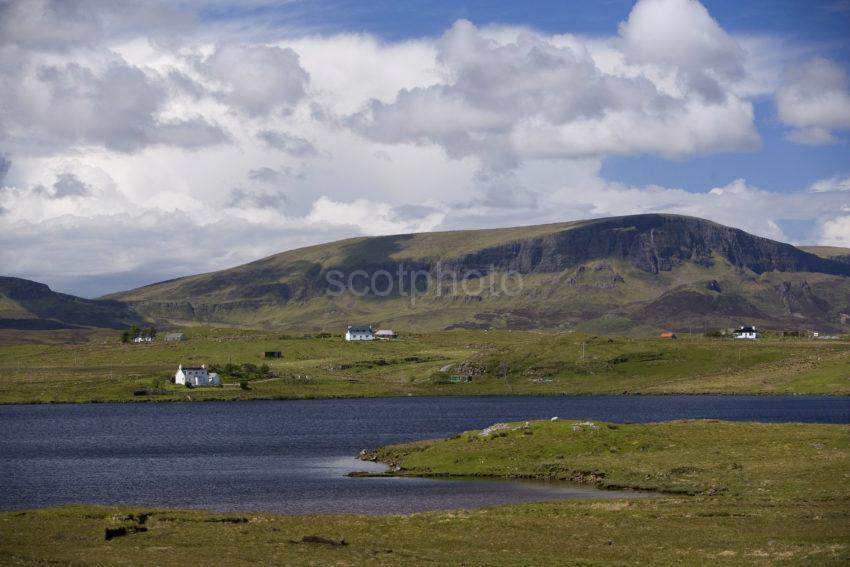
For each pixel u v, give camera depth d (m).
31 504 118.81
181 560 73.50
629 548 79.62
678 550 78.38
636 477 122.88
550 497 115.12
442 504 113.38
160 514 95.62
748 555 75.44
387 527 90.06
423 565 72.44
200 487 132.75
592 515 95.12
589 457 140.00
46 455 182.25
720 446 142.62
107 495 125.69
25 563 72.06
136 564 71.81
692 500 103.75
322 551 77.81
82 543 80.75
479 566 72.12
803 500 101.00
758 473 118.31
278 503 116.56
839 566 68.94
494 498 116.75
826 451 133.50
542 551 79.06
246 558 74.44
